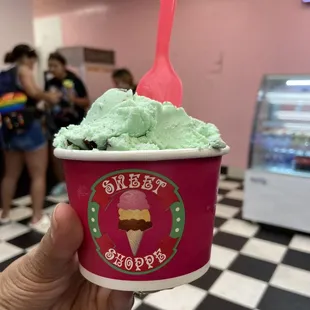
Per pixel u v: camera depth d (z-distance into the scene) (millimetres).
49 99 2572
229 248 2254
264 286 1826
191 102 4227
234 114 3941
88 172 484
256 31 3666
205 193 515
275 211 2488
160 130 519
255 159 2586
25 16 3576
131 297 661
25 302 579
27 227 2598
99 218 494
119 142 479
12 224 2654
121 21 4566
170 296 1735
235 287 1816
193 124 542
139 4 4379
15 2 3473
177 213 491
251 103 3809
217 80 3990
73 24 5031
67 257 535
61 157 507
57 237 512
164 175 473
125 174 470
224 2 3787
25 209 2975
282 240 2373
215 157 516
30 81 2418
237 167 3988
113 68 4508
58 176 3354
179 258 507
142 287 501
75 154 480
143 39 4441
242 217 2742
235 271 1970
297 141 2486
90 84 4203
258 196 2541
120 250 495
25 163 2709
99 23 4781
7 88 2400
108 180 476
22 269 586
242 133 3916
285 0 3453
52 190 3396
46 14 5270
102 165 471
